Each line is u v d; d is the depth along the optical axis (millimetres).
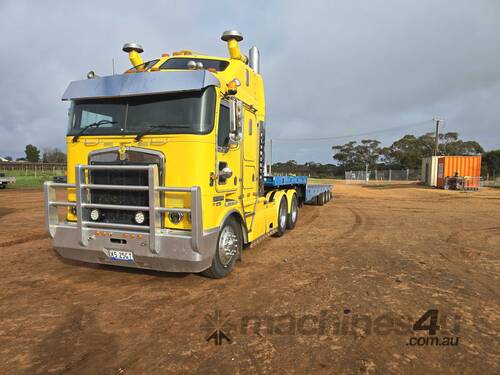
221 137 5445
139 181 5055
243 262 6871
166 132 5004
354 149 80062
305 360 3400
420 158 66188
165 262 4887
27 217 12625
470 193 27297
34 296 5039
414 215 14336
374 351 3578
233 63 6426
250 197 6992
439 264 6816
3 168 58531
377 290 5328
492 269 6523
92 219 5293
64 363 3350
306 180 14008
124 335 3906
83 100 5562
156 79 5086
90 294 5117
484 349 3631
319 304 4773
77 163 5535
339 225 11625
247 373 3184
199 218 4691
